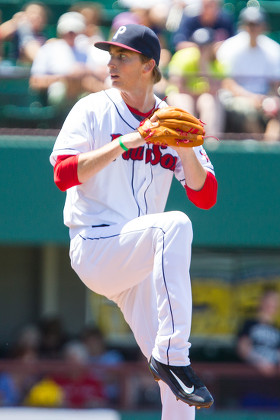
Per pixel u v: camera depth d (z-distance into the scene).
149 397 31.16
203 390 12.45
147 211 13.84
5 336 38.47
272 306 32.88
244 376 33.19
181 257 12.52
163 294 12.53
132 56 13.22
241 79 29.64
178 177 14.25
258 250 37.44
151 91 13.66
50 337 34.41
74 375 30.98
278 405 34.25
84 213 13.51
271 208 30.06
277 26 36.94
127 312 13.96
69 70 29.38
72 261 13.63
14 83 29.78
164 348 12.55
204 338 37.53
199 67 29.78
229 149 29.86
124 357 37.50
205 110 29.17
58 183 12.95
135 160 13.50
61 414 24.36
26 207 29.52
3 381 30.84
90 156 12.65
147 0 31.75
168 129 12.35
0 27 31.86
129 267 12.98
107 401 30.94
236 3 36.97
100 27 34.59
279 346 32.44
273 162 29.95
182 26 30.98
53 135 29.81
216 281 37.50
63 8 35.31
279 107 29.80
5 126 29.86
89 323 38.31
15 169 29.55
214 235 30.00
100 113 13.47
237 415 30.33
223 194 30.00
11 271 38.72
